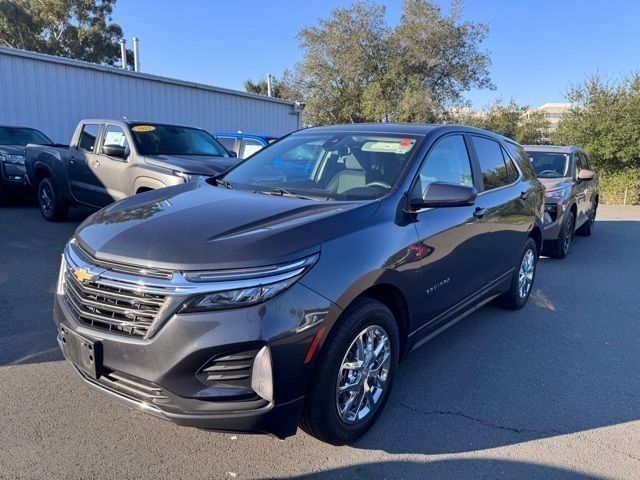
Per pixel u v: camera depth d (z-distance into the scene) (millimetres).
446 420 3320
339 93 37656
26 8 37531
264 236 2617
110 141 7957
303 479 2697
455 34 35844
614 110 20562
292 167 4016
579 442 3137
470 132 4609
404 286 3184
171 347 2395
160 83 16938
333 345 2682
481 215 4195
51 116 14070
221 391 2430
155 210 3107
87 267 2678
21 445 2848
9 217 9594
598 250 9586
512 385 3848
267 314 2428
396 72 35469
